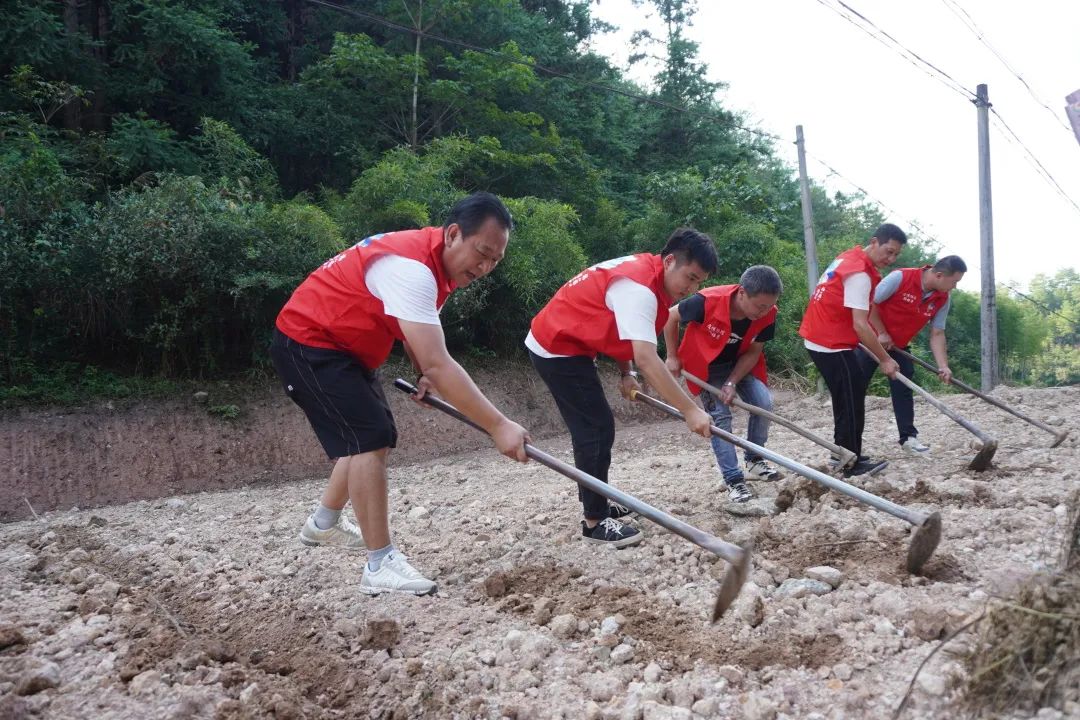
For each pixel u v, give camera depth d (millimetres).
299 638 3129
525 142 14789
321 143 13570
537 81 15812
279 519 5254
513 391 11867
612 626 3018
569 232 13852
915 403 9188
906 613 2928
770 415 4707
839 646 2748
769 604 3156
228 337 9906
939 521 3232
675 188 15984
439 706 2547
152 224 8938
